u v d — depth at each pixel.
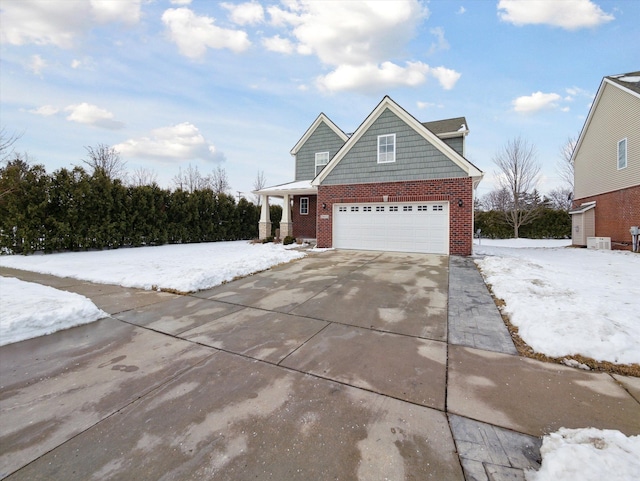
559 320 3.91
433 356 3.49
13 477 1.85
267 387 2.88
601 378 2.96
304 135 18.42
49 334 4.23
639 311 4.44
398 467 1.90
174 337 4.14
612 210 14.61
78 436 2.22
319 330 4.34
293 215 18.81
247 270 8.09
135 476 1.85
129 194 15.34
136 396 2.74
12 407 2.58
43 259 10.73
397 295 5.94
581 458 1.75
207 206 19.62
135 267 9.01
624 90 13.34
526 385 2.86
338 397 2.70
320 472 1.86
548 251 13.70
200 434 2.22
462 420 2.36
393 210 11.86
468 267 8.48
